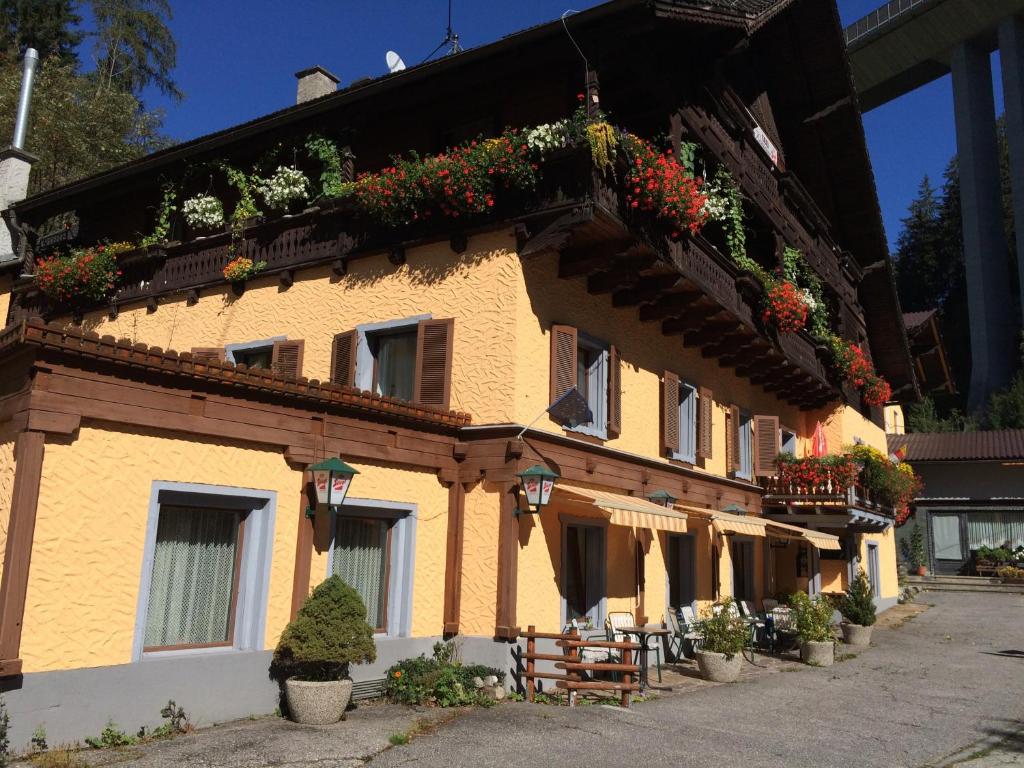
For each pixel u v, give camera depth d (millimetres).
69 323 16969
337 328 13141
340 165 13523
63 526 7137
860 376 22500
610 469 13203
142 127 36219
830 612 15938
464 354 11727
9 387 7473
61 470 7164
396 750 7609
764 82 19828
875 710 10750
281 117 13906
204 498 8453
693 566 16031
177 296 15281
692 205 12430
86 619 7246
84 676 7156
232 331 14359
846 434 23438
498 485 11164
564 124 11180
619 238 11773
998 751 8711
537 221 11383
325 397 9398
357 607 8836
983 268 52844
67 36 36375
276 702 8789
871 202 22922
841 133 21016
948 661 15781
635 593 13984
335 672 8812
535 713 9453
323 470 8977
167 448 8016
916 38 54688
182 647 8203
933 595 30984
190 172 15484
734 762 7805
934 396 57375
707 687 12102
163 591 8141
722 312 14742
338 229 13367
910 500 27531
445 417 11039
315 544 9367
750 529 15133
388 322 12555
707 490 16578
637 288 13422
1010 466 35000
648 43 12664
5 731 6594
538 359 11750
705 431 16141
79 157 31656
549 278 12172
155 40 37406
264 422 8859
